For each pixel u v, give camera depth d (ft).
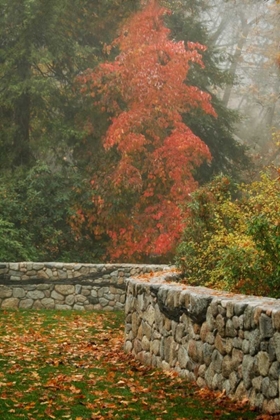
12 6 72.18
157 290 30.68
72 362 31.19
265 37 130.00
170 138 67.67
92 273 51.34
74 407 22.93
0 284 50.65
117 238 71.87
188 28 86.38
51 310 49.67
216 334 25.12
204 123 81.15
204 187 39.22
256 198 33.14
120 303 51.21
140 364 31.50
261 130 126.41
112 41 78.84
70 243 73.72
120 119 68.13
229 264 30.40
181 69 69.46
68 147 76.59
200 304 26.22
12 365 29.78
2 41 75.25
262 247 28.89
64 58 76.79
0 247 64.59
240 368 23.31
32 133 78.69
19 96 74.69
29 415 21.68
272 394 21.17
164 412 22.48
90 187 71.36
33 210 69.82
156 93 68.80
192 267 37.04
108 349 35.14
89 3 77.15
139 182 67.97
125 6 76.13
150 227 68.54
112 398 24.44
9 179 72.02
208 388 25.43
